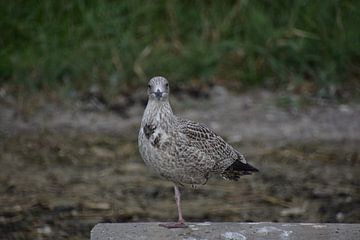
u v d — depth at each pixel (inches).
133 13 706.2
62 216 451.5
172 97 653.3
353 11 706.8
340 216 447.8
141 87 663.8
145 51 683.4
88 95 653.9
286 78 676.1
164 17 709.3
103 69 676.1
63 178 514.3
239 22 705.0
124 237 349.1
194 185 371.2
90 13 701.3
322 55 687.7
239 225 362.6
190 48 687.7
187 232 354.0
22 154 559.2
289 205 467.2
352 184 502.3
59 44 690.8
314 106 645.3
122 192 490.0
